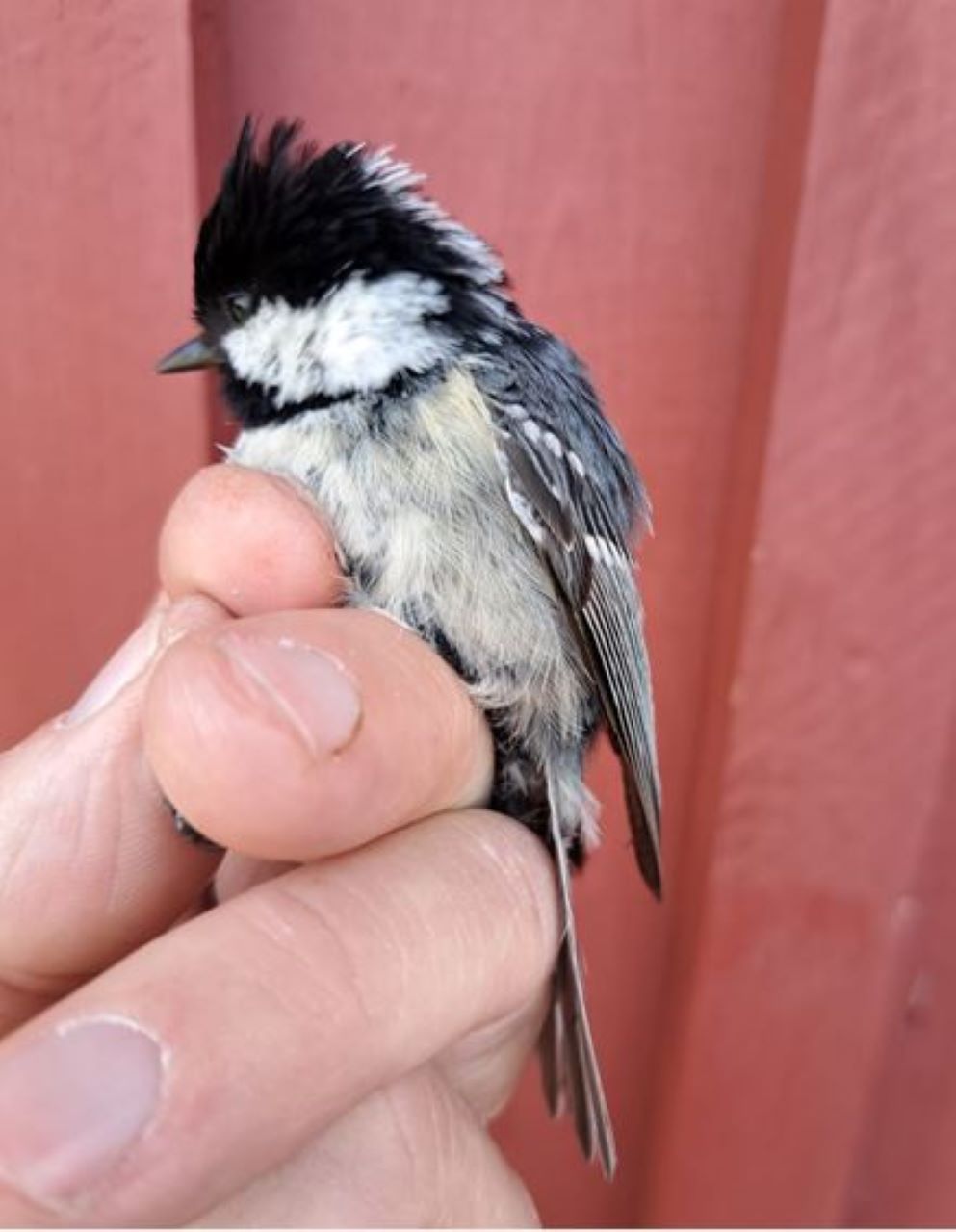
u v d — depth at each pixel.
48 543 0.14
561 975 0.11
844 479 0.12
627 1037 0.16
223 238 0.11
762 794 0.14
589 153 0.13
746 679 0.13
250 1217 0.08
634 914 0.16
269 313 0.11
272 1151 0.07
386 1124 0.09
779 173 0.12
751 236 0.13
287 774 0.08
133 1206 0.07
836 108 0.11
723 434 0.14
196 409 0.13
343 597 0.10
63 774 0.10
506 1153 0.16
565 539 0.11
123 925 0.10
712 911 0.14
